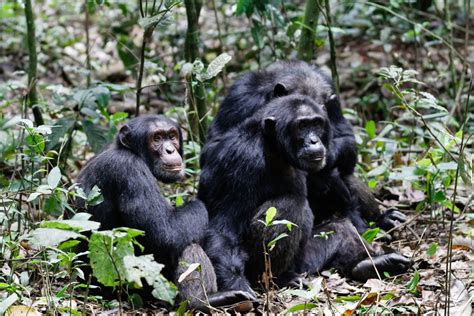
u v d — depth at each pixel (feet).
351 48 67.21
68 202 34.35
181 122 50.01
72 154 48.21
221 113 40.83
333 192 40.96
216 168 35.83
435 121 50.01
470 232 37.83
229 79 60.70
